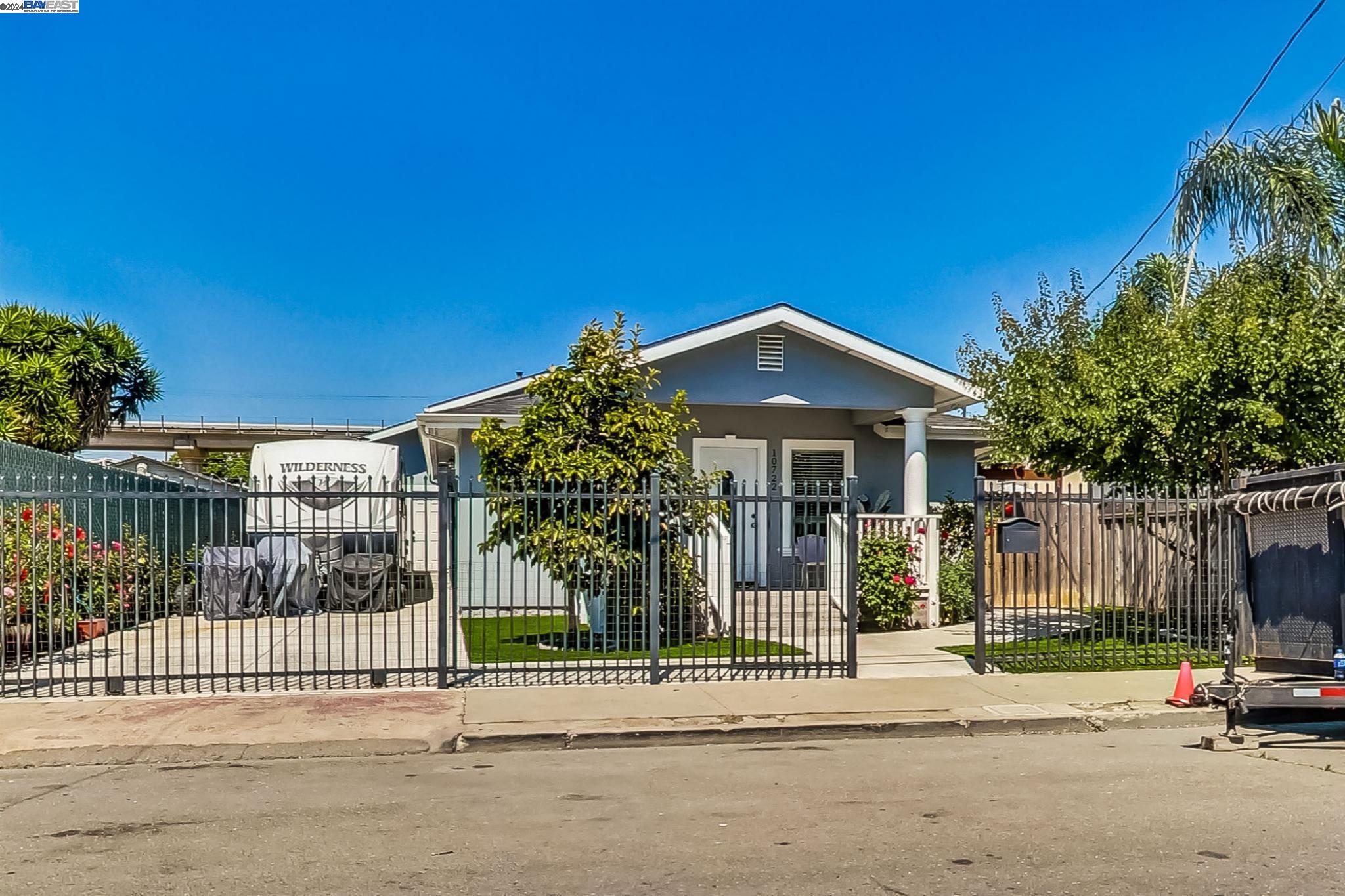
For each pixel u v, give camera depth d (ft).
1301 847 18.15
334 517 60.44
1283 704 26.99
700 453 61.52
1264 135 49.75
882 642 45.50
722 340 55.11
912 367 55.36
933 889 16.11
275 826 20.04
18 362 84.64
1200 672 37.45
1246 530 30.68
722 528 46.19
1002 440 47.65
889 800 21.90
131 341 95.30
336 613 55.01
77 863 17.72
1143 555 44.83
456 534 34.94
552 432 41.01
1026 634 39.37
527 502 38.83
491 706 31.53
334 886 16.47
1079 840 18.67
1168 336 40.55
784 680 36.01
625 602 42.50
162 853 18.26
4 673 33.27
